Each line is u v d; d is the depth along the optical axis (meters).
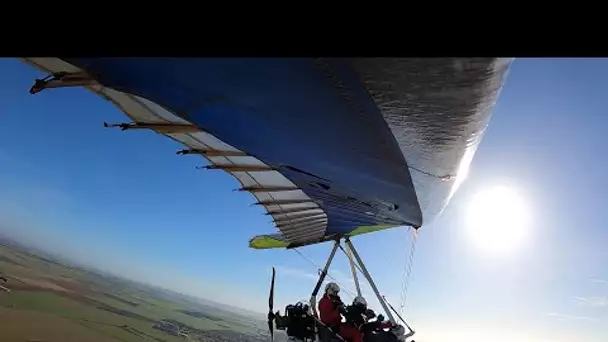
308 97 2.34
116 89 2.44
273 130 3.15
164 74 2.19
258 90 2.34
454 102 2.02
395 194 4.53
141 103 3.47
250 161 5.14
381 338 6.68
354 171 3.96
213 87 2.35
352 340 6.81
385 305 7.73
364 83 1.98
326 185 5.02
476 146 2.84
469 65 1.63
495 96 2.01
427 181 3.62
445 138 2.51
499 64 1.62
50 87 2.71
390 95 2.06
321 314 7.21
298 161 4.09
